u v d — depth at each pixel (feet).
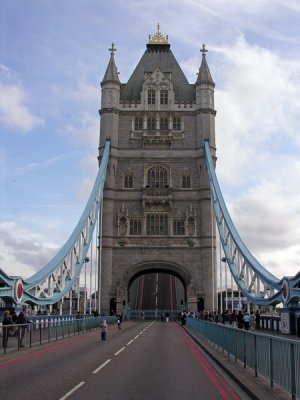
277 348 47.73
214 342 103.14
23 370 66.49
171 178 296.92
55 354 88.02
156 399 46.88
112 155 296.71
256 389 48.49
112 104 305.32
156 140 301.63
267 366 52.44
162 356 86.28
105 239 283.79
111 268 282.56
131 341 122.72
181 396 48.52
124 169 298.35
